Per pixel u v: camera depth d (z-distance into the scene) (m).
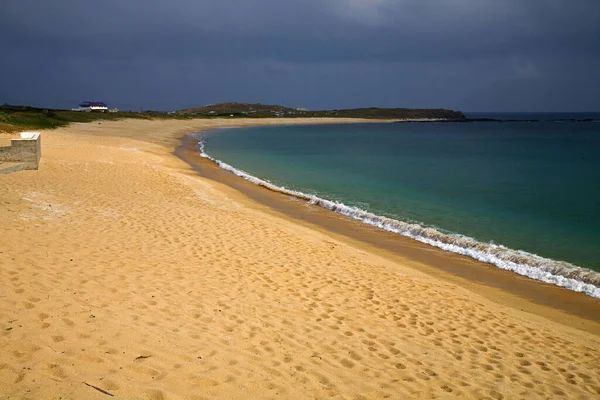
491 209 17.81
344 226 14.58
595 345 6.84
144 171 18.95
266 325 5.91
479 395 4.81
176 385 4.12
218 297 6.64
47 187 12.80
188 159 29.72
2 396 3.57
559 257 12.00
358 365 5.15
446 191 21.84
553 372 5.62
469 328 6.84
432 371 5.24
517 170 30.91
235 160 33.25
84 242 8.22
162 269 7.46
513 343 6.46
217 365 4.62
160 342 4.92
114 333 4.95
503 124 141.00
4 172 14.62
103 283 6.41
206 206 13.83
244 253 9.19
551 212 17.36
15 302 5.29
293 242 10.72
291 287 7.59
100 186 14.23
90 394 3.78
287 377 4.62
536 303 8.96
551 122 158.88
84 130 44.59
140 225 10.11
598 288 9.80
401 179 25.58
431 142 61.81
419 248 12.54
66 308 5.39
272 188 20.72
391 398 4.51
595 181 25.70
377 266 9.86
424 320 6.92
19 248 7.24
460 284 9.74
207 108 192.75
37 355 4.26
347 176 26.31
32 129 36.59
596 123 148.12
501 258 11.66
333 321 6.39
